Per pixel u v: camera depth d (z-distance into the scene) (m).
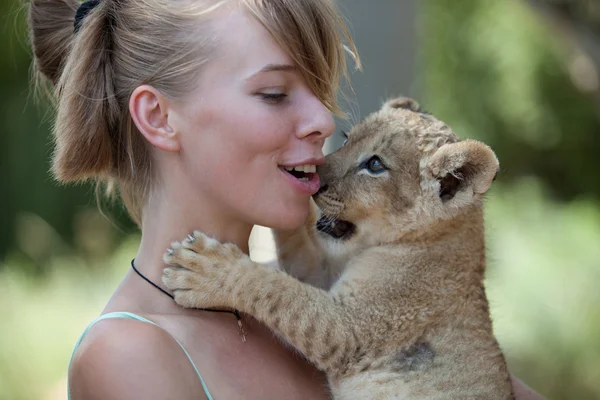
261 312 5.02
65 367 13.31
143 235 4.80
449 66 29.36
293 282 5.29
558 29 14.06
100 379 4.00
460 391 5.58
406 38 9.12
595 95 18.80
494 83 29.33
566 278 16.92
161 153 4.61
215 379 4.32
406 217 6.01
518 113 29.17
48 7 5.13
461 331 5.81
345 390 5.45
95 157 4.69
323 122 4.47
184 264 4.73
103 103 4.65
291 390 4.66
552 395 14.30
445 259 5.96
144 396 3.92
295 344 5.23
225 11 4.37
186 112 4.40
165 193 4.67
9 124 23.17
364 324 5.57
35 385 12.86
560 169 29.53
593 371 14.65
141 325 4.12
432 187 6.00
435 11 28.98
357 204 6.07
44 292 15.96
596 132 28.97
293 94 4.48
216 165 4.41
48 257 18.83
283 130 4.40
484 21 29.22
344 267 6.18
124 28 4.57
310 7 4.53
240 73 4.32
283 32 4.35
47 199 21.95
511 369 14.53
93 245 19.16
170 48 4.40
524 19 28.44
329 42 4.64
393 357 5.58
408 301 5.74
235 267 4.88
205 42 4.34
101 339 4.09
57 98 4.93
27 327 14.00
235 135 4.35
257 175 4.43
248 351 4.66
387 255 5.92
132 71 4.53
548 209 24.48
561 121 28.97
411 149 6.15
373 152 6.15
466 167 5.96
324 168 6.16
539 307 15.72
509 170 29.52
